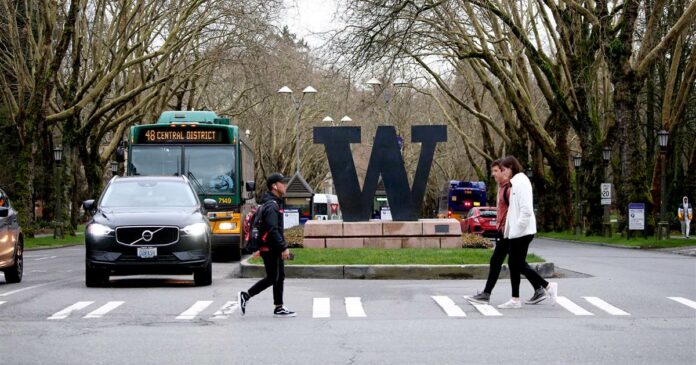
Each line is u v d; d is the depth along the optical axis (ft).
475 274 117.80
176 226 102.99
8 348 60.54
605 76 314.14
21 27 311.47
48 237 283.59
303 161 553.23
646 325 71.31
